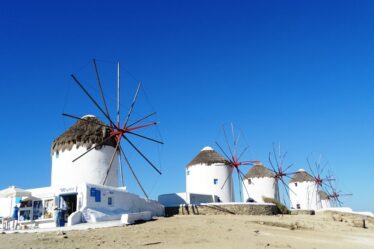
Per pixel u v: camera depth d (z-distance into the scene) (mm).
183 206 32531
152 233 16938
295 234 20297
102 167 28250
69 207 22359
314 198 58062
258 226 22109
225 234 17766
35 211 23016
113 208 23281
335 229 25422
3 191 22594
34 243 13609
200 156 43125
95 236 15508
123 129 27312
